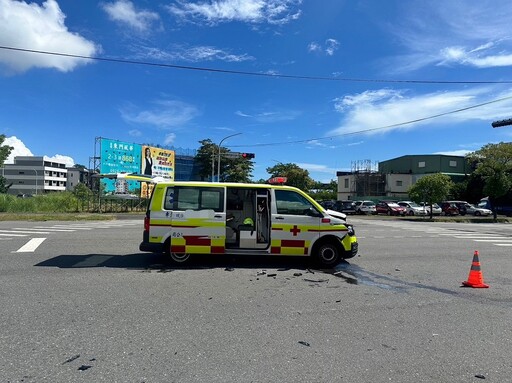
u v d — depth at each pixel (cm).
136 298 623
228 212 916
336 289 713
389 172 7275
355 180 6869
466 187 5719
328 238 914
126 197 3341
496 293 704
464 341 469
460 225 2655
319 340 464
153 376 369
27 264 884
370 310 588
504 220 3503
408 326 520
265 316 548
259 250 900
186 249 884
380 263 995
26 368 381
